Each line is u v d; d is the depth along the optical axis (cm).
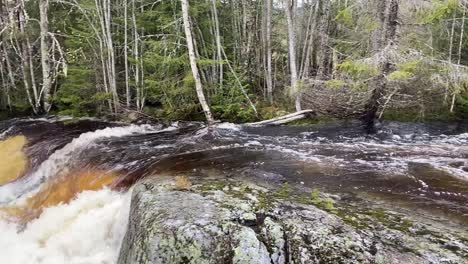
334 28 1753
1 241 616
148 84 1521
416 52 1006
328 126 1207
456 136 1056
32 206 737
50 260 558
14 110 1641
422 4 970
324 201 503
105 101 1547
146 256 379
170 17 1600
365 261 343
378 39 1105
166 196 493
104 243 570
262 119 1370
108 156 862
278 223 408
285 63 2136
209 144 957
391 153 820
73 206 672
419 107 1267
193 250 371
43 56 1507
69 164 864
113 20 1716
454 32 1496
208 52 1667
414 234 394
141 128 1266
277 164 727
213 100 1463
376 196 537
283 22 2128
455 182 604
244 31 1767
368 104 1141
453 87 1092
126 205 571
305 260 355
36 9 1767
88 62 1553
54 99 1543
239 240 374
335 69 1227
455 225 425
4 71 1698
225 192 521
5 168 942
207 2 1619
